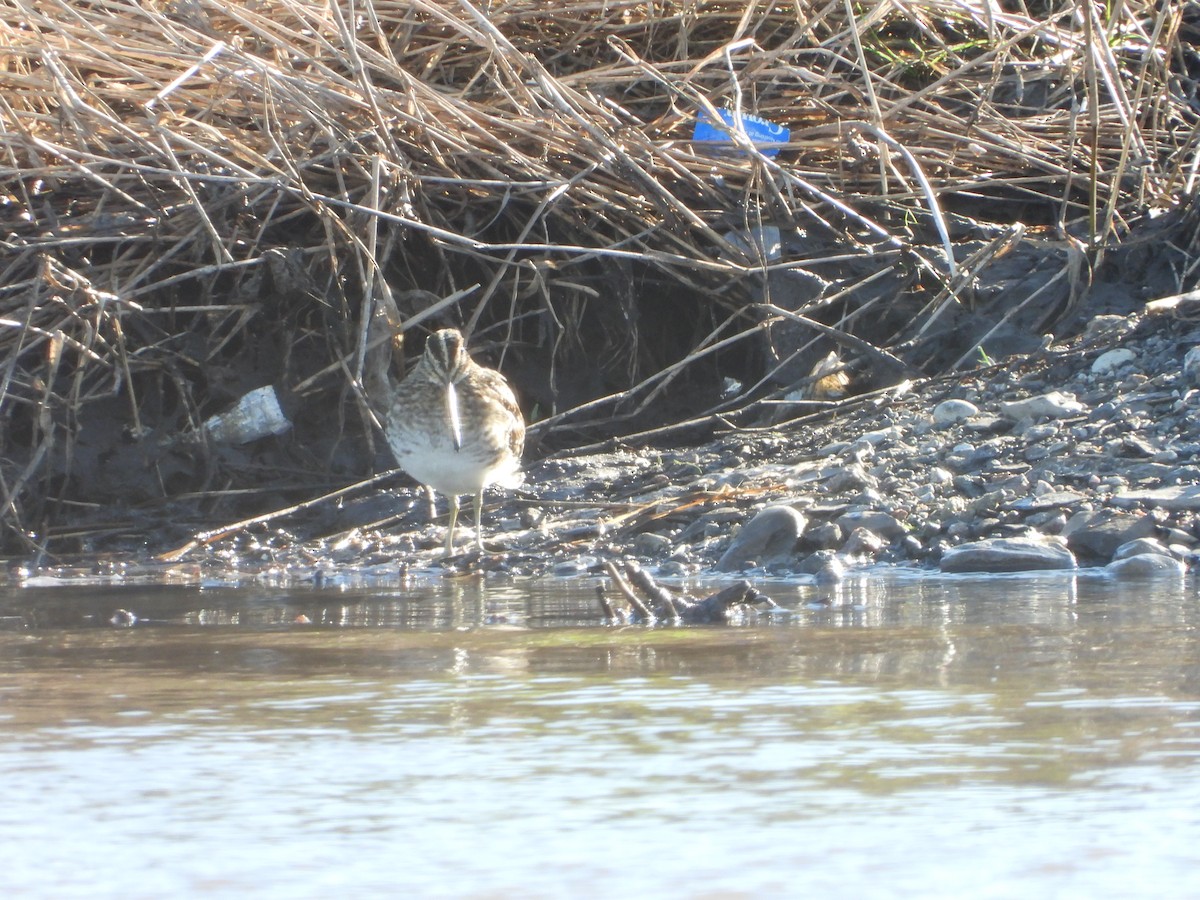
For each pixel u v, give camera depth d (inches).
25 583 542.9
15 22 705.0
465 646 356.2
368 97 665.0
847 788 216.8
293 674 317.4
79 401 666.2
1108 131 775.1
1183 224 721.0
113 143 690.2
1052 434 577.0
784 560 510.3
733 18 799.7
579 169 729.0
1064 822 199.0
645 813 206.7
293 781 225.9
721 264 707.4
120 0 718.5
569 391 749.9
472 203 743.1
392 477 671.1
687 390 750.5
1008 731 248.5
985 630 358.3
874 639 348.5
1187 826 196.9
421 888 176.4
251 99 703.1
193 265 703.1
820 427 653.3
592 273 764.0
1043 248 725.9
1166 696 274.2
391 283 748.6
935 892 172.4
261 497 682.2
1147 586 438.9
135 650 358.3
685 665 318.7
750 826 199.6
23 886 179.5
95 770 234.1
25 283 662.5
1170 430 564.1
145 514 671.1
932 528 514.6
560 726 259.8
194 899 173.9
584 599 454.3
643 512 586.2
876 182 762.8
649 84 791.7
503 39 681.0
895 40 821.2
